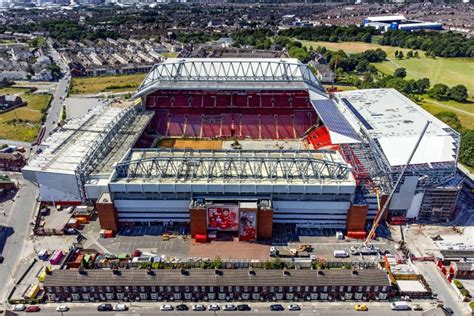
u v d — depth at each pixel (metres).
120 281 86.44
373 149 125.50
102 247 104.69
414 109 155.00
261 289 87.12
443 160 114.94
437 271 97.25
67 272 88.19
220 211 105.88
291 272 88.56
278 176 111.69
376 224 108.00
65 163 121.19
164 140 168.75
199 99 185.62
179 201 110.25
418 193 113.25
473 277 93.69
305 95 185.88
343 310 85.75
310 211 111.44
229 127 175.12
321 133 164.12
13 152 160.00
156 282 86.56
